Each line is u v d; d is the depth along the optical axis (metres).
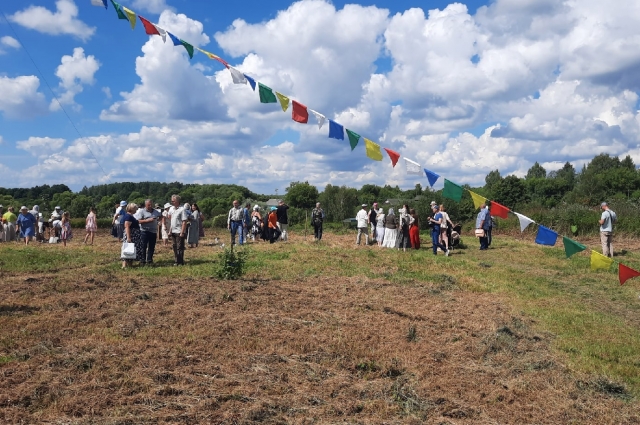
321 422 5.21
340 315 9.12
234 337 7.58
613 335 8.89
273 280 12.27
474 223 33.31
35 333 7.49
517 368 7.00
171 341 7.32
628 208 29.88
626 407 6.01
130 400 5.37
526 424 5.49
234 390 5.75
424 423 5.32
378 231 22.27
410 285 12.37
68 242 24.88
